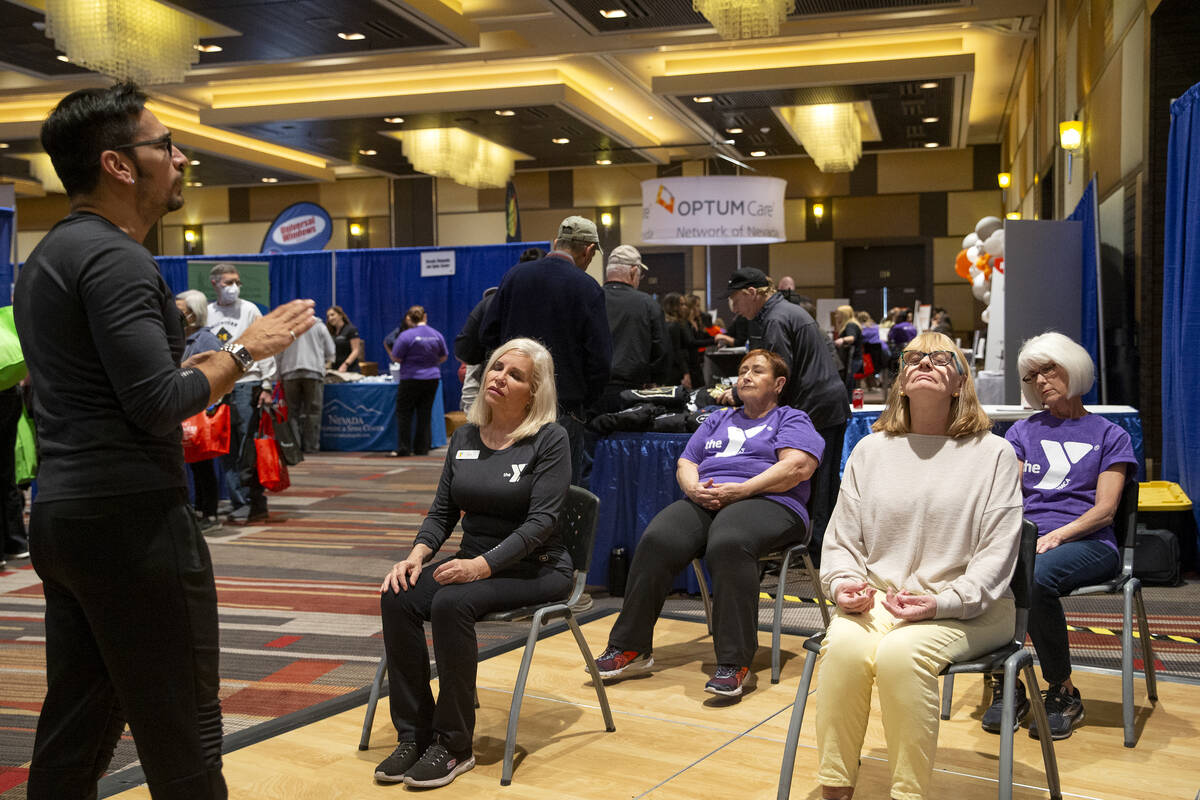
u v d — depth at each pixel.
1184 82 5.56
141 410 1.66
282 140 14.95
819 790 2.64
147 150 1.78
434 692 3.39
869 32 11.33
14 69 11.45
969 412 2.59
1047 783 2.65
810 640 2.51
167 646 1.74
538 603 2.91
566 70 12.96
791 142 16.00
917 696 2.27
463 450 3.10
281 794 2.64
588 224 4.63
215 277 7.00
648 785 2.68
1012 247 7.05
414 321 10.34
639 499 4.79
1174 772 2.71
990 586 2.38
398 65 12.23
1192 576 4.96
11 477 5.69
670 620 4.41
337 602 4.73
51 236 1.74
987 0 9.98
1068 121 8.34
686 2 9.81
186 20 9.81
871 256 18.12
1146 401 5.76
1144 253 5.73
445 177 18.75
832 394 4.88
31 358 1.74
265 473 6.50
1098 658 3.70
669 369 5.40
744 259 18.27
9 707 3.32
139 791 2.67
